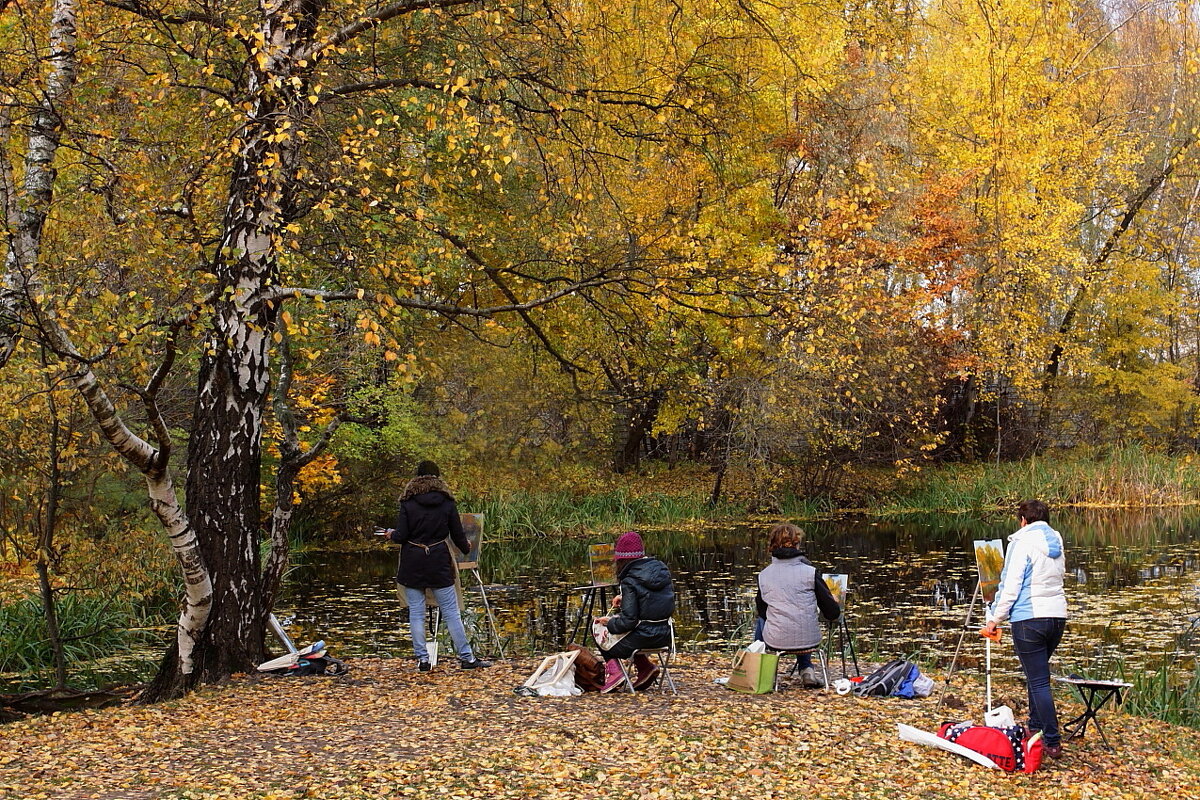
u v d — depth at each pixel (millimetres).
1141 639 11211
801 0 14719
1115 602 13594
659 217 12258
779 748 6129
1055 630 6328
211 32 8297
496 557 20375
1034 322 27703
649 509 25875
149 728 6746
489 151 8789
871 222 16562
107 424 7035
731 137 11688
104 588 11453
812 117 20516
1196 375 33875
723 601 14406
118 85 8680
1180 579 15586
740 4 11164
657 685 7969
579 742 6152
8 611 10914
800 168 22875
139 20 8516
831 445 26109
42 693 8164
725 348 17219
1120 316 31094
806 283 10719
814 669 8148
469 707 7160
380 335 7305
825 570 17312
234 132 7684
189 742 6371
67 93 7941
